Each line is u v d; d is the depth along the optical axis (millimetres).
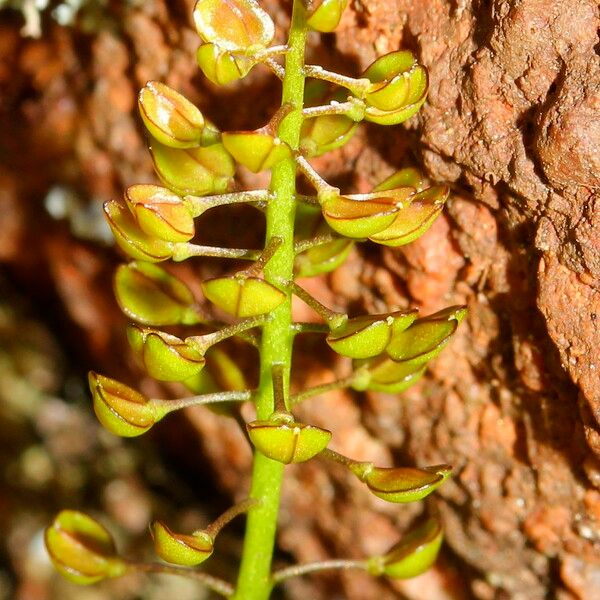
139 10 88
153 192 71
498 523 88
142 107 72
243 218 89
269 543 78
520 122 74
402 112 71
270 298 69
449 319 73
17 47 95
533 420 82
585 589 86
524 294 79
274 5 82
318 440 69
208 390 80
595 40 71
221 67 70
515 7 72
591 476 80
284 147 68
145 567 81
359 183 83
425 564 79
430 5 76
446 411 86
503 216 77
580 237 73
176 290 79
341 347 71
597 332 74
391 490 73
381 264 84
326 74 72
